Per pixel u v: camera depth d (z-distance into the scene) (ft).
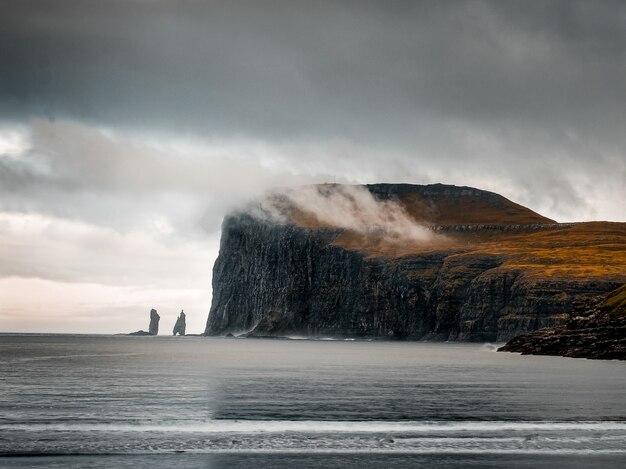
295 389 388.57
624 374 514.27
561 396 360.69
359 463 213.05
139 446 229.25
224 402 324.60
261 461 213.87
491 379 471.62
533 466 211.41
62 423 263.49
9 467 203.41
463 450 229.66
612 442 241.35
